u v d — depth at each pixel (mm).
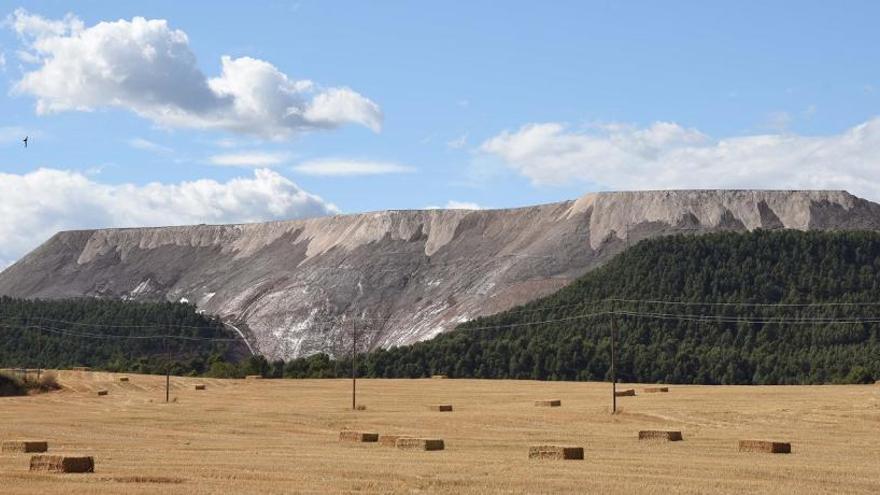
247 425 84438
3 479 43969
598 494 41406
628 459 57312
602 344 198125
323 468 49500
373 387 147750
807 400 102375
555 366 187875
